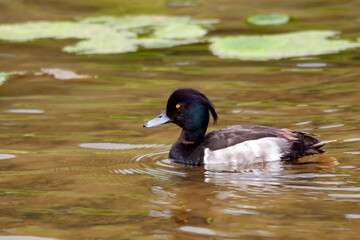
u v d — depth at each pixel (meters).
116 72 17.20
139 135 12.35
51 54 19.05
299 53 17.36
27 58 18.62
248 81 15.97
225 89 15.28
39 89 15.73
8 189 9.40
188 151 11.07
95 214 8.36
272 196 8.91
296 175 9.84
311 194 8.94
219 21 21.91
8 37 19.83
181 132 11.63
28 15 22.58
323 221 7.90
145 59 18.47
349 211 8.22
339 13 22.44
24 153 11.21
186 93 11.43
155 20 22.06
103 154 11.19
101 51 18.38
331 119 12.65
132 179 9.89
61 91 15.57
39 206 8.69
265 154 10.72
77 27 21.08
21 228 7.93
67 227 7.94
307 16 22.23
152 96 14.91
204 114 11.33
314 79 15.95
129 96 14.96
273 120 12.76
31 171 10.26
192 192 9.20
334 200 8.65
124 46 18.88
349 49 19.12
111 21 21.98
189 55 18.69
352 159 10.44
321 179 9.60
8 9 23.31
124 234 7.68
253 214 8.23
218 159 10.77
